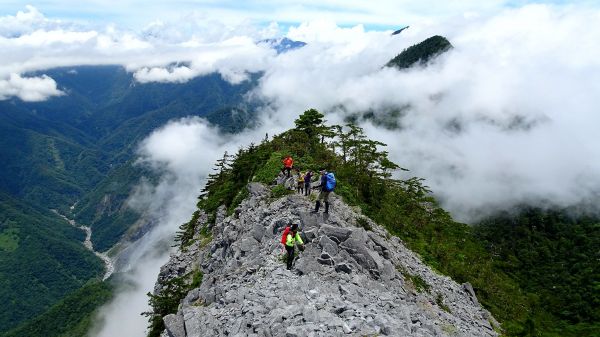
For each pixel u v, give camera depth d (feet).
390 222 188.55
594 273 536.42
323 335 58.03
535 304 372.38
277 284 81.15
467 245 263.08
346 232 100.99
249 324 66.59
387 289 90.79
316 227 104.73
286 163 161.58
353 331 60.59
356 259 97.30
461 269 185.88
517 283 434.71
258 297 76.59
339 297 75.87
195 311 82.89
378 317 63.82
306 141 233.96
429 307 99.66
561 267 587.68
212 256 157.69
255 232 123.65
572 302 427.74
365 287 86.02
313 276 84.28
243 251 119.14
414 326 67.10
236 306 77.46
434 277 139.64
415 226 212.43
